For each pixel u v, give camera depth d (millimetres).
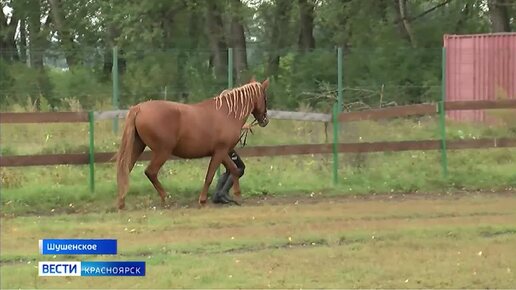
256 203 14078
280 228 11727
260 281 8859
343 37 35094
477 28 36375
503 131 20844
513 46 24953
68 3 38688
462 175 16422
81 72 22781
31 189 14227
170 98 23516
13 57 22688
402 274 9172
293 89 25562
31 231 11398
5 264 9680
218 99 13672
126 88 23062
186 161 17594
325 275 9125
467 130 21141
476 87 25453
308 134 19266
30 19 39844
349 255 10070
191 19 35656
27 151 17328
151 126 12992
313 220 12367
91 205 13688
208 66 24844
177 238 11031
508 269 9383
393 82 26062
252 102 13984
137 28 32656
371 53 26812
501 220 12391
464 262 9711
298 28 39906
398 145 16047
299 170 16875
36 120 14094
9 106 21547
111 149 17641
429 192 15320
